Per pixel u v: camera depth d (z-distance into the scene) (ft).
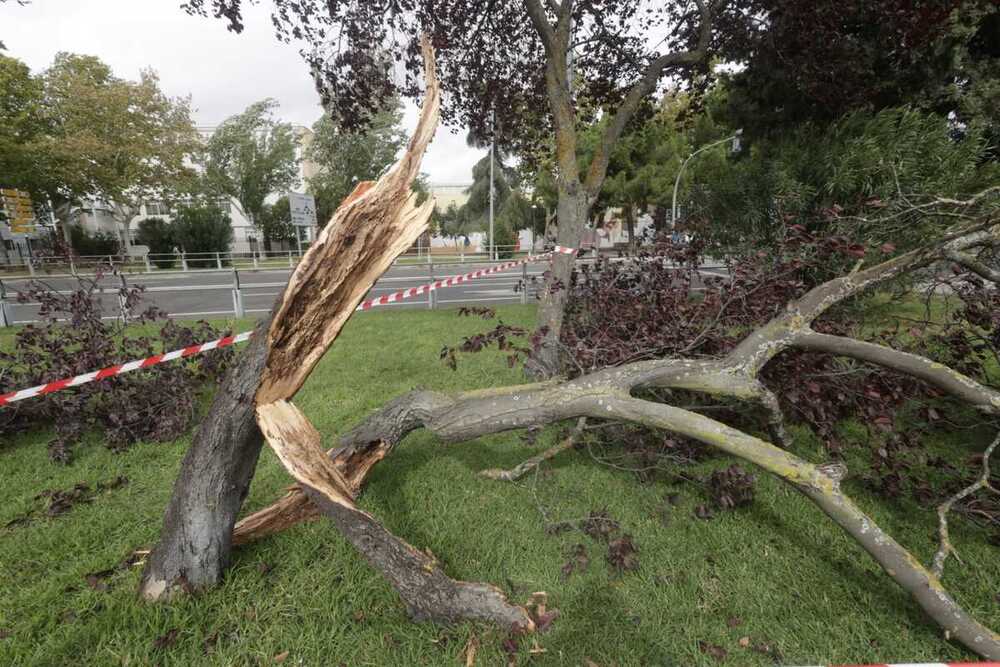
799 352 9.82
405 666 5.93
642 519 8.96
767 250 11.12
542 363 11.72
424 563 6.28
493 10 18.20
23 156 62.23
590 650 6.17
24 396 8.68
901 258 8.17
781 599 7.11
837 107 22.18
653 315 11.21
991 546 8.41
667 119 59.72
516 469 10.02
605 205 67.36
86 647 6.11
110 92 69.72
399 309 32.32
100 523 8.69
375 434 8.43
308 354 6.36
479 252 97.66
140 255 84.84
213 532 6.73
